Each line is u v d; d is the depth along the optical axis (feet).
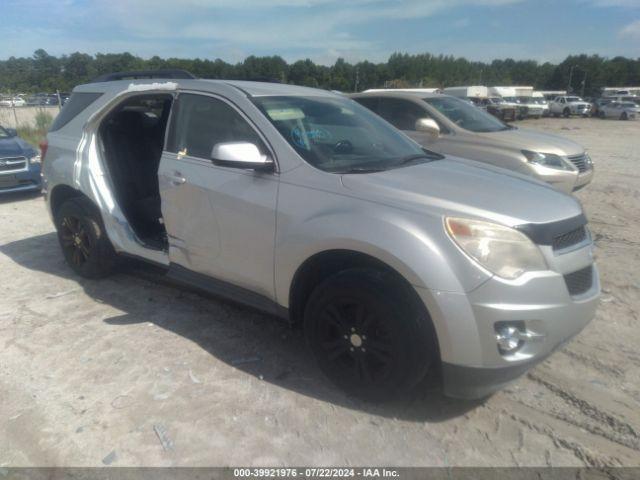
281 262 10.77
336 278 9.98
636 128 101.81
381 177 10.51
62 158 16.10
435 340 9.13
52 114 73.92
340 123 12.96
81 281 16.42
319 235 9.99
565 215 9.84
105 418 9.80
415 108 25.99
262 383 10.91
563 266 9.32
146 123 16.96
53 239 21.12
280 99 12.64
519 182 11.28
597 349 12.34
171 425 9.60
